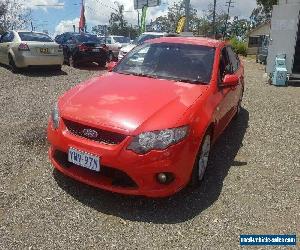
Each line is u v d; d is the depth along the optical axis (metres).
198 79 4.40
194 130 3.51
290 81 12.22
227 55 5.43
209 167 4.56
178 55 4.79
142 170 3.25
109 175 3.47
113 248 2.92
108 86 4.03
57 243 2.92
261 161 4.90
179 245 3.03
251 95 9.56
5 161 4.26
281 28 12.07
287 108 8.17
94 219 3.28
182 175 3.44
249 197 3.88
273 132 6.23
